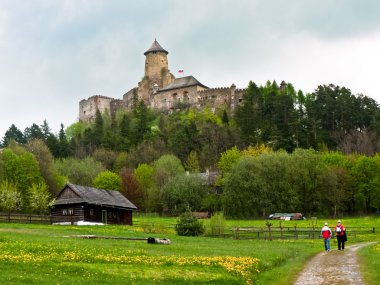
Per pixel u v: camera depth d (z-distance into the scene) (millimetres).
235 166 132375
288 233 80062
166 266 35594
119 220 100688
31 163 129375
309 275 35062
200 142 198750
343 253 47938
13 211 110375
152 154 189375
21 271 30922
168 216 139250
